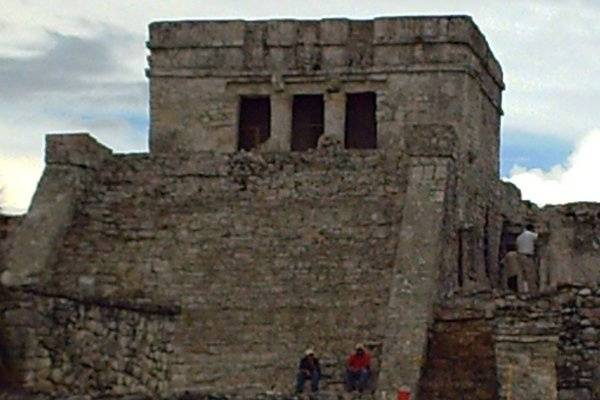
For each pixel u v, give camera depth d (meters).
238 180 31.05
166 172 31.47
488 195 38.78
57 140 31.30
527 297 25.22
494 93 41.41
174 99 38.88
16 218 31.48
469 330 26.08
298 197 30.41
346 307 27.42
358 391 25.03
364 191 30.14
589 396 22.39
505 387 24.19
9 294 23.11
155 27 39.03
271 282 28.36
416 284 26.83
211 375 26.47
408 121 37.44
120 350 24.75
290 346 26.86
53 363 23.16
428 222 28.42
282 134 38.44
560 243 34.62
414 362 24.92
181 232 29.97
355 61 38.09
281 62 38.59
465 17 37.31
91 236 30.08
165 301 28.00
